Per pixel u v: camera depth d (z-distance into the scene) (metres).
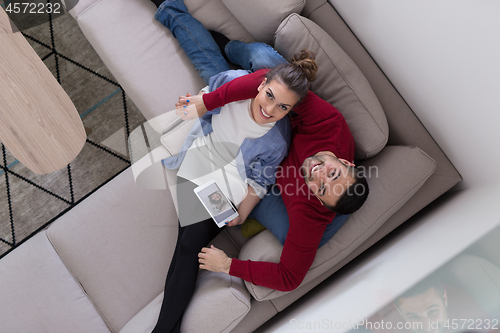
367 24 1.36
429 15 1.02
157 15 1.56
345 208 1.14
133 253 1.51
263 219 1.42
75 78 1.93
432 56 1.10
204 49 1.54
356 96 1.31
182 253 1.37
